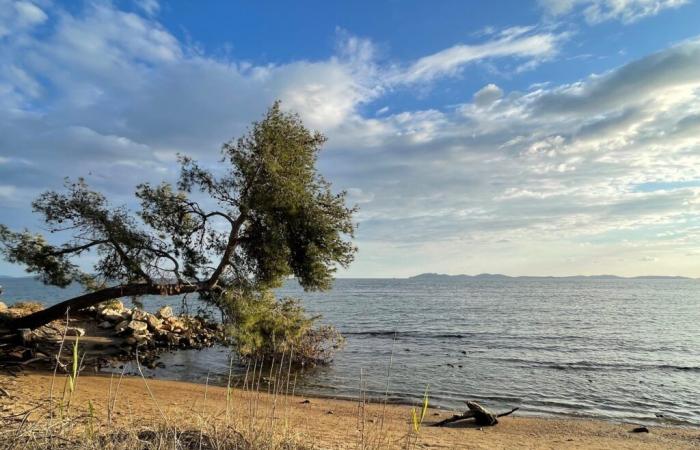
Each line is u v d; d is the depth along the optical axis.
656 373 22.75
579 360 26.06
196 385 16.53
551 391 18.58
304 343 22.48
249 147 17.92
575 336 37.56
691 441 11.71
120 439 5.02
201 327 30.16
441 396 17.33
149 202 17.92
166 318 31.86
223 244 18.84
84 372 17.12
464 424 12.96
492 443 10.27
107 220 17.31
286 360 21.92
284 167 17.83
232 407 7.55
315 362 22.69
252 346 18.53
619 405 16.56
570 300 99.62
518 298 107.00
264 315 19.14
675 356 28.00
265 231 17.70
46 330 23.58
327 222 18.23
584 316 57.78
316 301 90.06
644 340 35.41
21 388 11.18
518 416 14.67
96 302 18.41
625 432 12.67
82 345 23.30
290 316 19.94
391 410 14.48
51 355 18.34
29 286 136.62
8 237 17.75
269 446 5.28
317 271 18.48
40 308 30.23
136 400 11.55
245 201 17.30
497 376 21.36
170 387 15.41
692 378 21.58
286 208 17.64
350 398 16.19
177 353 25.42
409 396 17.17
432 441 9.80
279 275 18.44
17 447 4.41
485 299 101.44
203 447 5.17
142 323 28.25
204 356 24.67
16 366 15.38
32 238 18.14
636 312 65.75
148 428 5.42
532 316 57.41
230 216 18.30
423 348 30.12
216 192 18.00
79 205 17.38
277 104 18.09
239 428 5.68
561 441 11.23
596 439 11.69
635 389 19.16
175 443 4.90
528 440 11.09
